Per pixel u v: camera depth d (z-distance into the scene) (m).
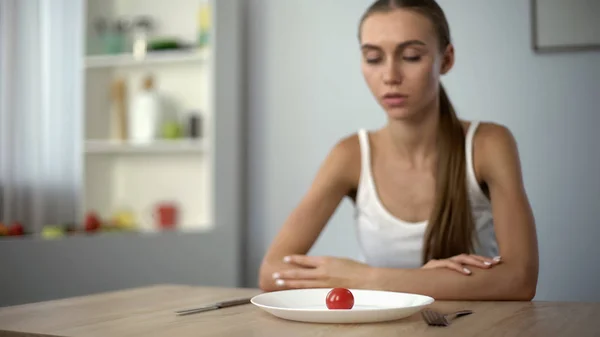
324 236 3.15
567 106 2.75
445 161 1.38
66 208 3.46
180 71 3.63
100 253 2.54
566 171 2.75
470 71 2.90
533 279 1.16
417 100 1.28
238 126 3.28
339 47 3.20
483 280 1.13
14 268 2.18
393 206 1.44
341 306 0.86
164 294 1.15
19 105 3.30
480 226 1.42
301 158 3.26
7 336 0.82
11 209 3.26
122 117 3.58
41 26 3.39
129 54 3.63
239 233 3.31
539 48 2.78
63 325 0.85
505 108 2.85
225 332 0.78
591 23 2.69
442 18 1.31
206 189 3.57
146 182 3.68
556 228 2.76
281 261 1.33
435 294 1.12
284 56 3.30
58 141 3.45
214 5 3.22
